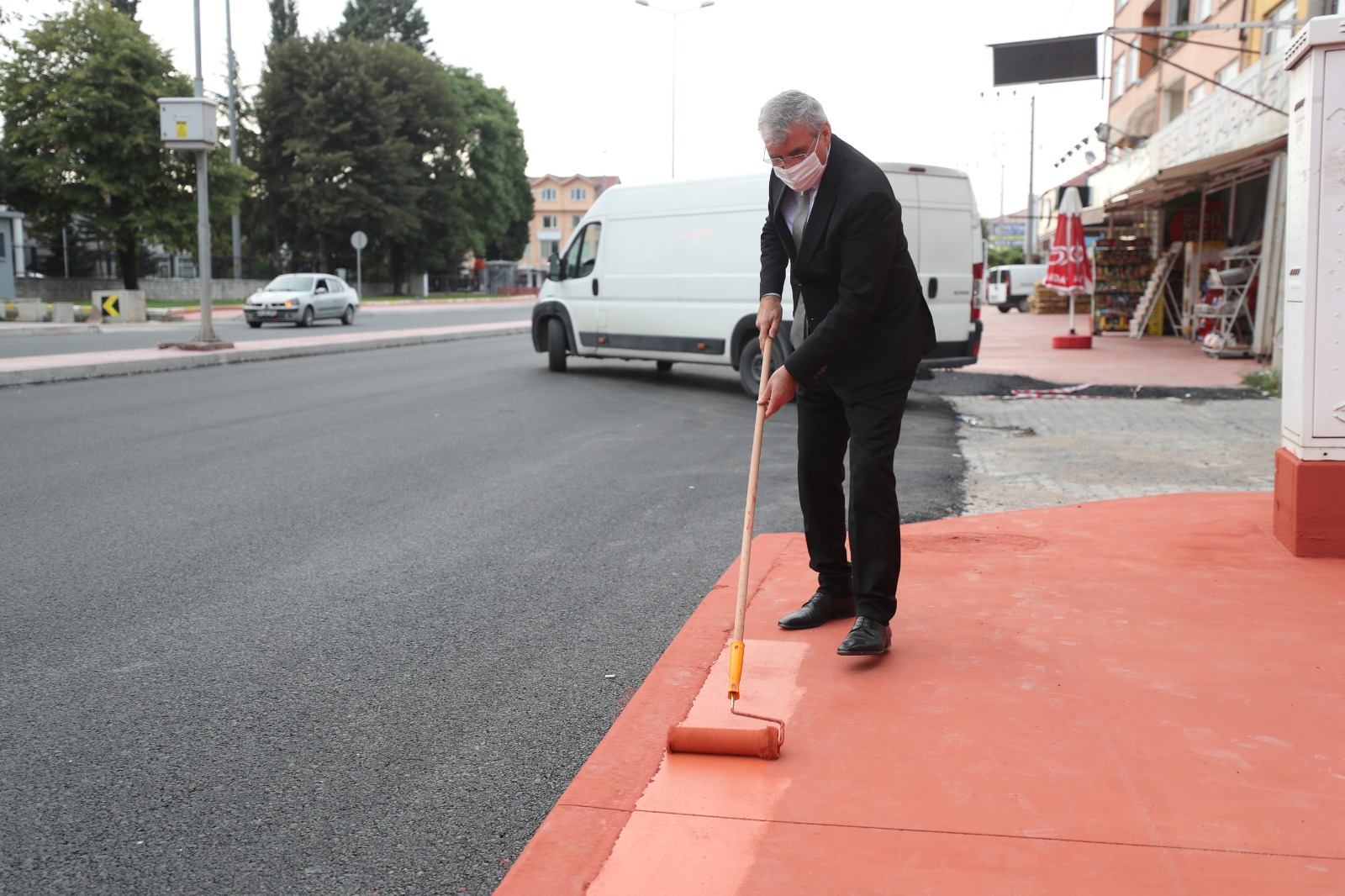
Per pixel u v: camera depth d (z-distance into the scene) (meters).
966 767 2.75
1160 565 4.63
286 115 55.97
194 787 2.90
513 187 78.25
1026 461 8.00
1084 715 3.05
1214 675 3.33
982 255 11.68
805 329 3.71
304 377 14.44
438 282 74.50
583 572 5.04
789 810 2.56
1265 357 16.27
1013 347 20.61
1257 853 2.31
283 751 3.13
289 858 2.54
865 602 3.54
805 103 3.37
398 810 2.78
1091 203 31.73
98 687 3.60
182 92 38.59
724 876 2.29
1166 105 27.59
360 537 5.71
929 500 6.56
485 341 23.62
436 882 2.44
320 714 3.39
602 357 14.11
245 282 49.25
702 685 3.37
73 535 5.68
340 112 55.75
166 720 3.34
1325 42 4.40
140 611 4.41
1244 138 17.12
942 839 2.40
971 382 13.62
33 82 38.00
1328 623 3.81
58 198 38.94
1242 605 4.03
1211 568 4.56
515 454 8.42
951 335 11.31
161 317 32.03
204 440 8.91
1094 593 4.23
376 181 56.06
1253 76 16.72
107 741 3.18
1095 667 3.43
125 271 40.53
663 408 11.32
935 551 4.97
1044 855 2.32
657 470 7.76
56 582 4.82
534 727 3.30
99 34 37.56
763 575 4.68
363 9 77.81
